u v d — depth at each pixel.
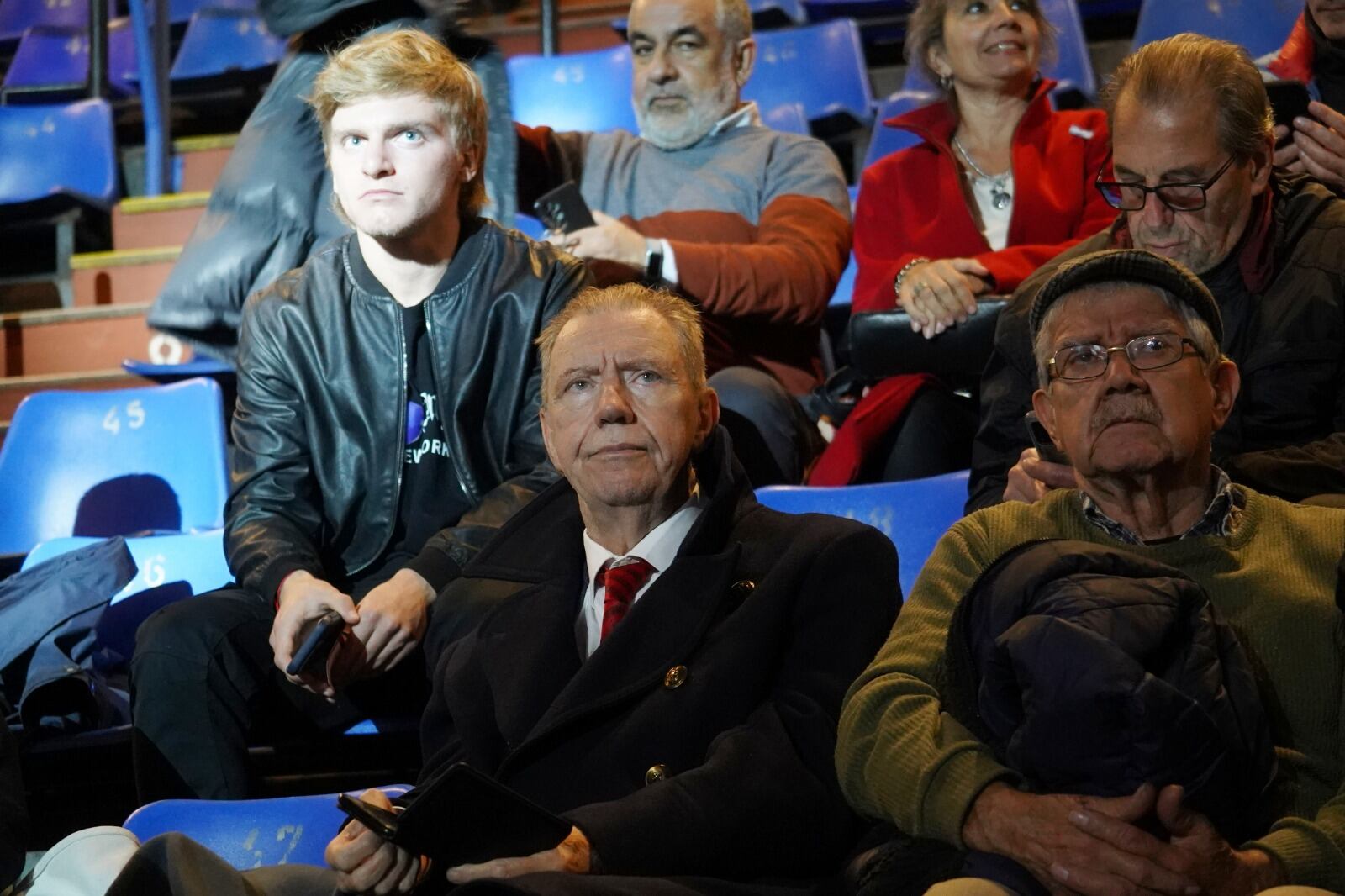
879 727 1.63
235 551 2.42
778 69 4.84
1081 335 1.73
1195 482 1.72
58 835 2.60
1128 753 1.42
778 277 3.15
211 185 5.13
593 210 3.53
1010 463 2.25
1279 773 1.55
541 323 2.54
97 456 3.48
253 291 2.86
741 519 1.91
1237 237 2.19
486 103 2.83
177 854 1.58
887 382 2.77
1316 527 1.69
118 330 4.50
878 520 2.41
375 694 2.38
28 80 6.07
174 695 2.28
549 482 2.43
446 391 2.51
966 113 3.28
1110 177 2.28
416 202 2.46
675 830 1.58
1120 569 1.54
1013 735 1.50
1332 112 2.31
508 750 1.82
